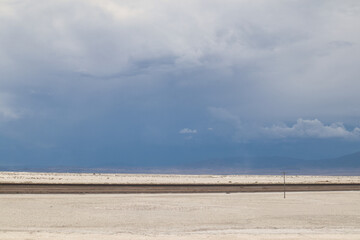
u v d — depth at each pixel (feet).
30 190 159.53
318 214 121.39
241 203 142.00
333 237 84.84
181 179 314.35
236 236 84.89
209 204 137.69
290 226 101.65
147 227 97.86
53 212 116.26
